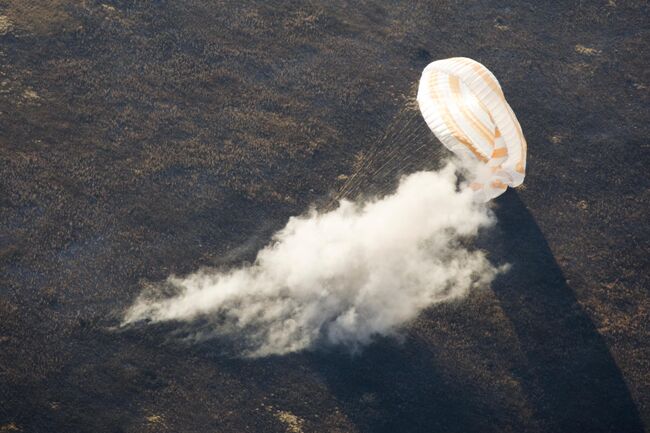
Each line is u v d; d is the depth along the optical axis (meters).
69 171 111.12
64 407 90.31
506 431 95.31
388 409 95.25
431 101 111.56
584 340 103.62
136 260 103.94
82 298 99.38
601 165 123.56
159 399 92.75
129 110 119.56
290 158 117.62
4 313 96.19
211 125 119.94
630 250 113.69
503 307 105.44
